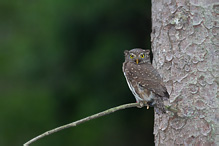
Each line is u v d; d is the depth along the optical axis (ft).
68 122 56.59
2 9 65.36
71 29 53.88
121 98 53.98
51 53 55.98
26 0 64.03
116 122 55.62
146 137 56.34
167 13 27.68
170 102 27.09
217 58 26.48
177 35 27.30
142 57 31.12
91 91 54.70
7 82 60.08
